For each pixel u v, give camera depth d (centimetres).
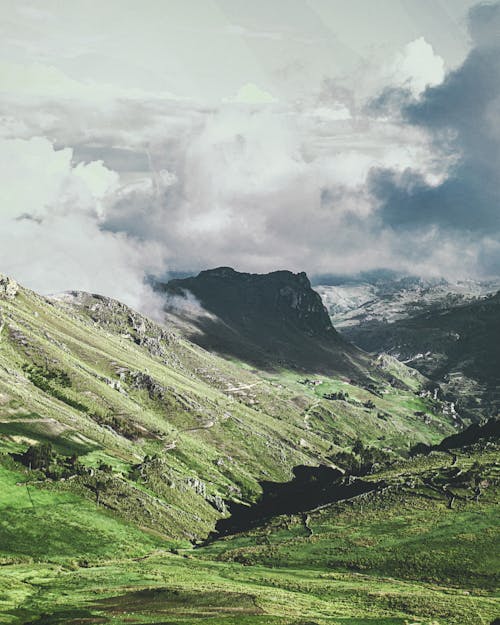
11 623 12738
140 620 12975
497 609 14562
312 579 17750
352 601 15512
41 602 14400
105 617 13212
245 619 13050
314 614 13938
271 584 17288
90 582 16600
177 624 12650
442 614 14162
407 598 15388
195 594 15175
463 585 16950
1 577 16262
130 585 16325
